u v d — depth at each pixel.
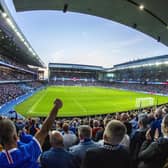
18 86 54.62
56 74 118.62
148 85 80.56
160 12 5.34
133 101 35.41
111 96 45.66
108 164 1.96
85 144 3.18
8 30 32.38
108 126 2.10
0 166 1.35
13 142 1.44
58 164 2.72
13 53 59.00
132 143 3.46
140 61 88.19
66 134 4.93
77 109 25.78
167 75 80.88
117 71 123.62
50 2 5.07
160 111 5.65
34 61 82.00
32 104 29.62
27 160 1.41
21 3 5.09
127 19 6.22
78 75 122.56
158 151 2.50
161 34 7.37
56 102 1.86
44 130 1.69
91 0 5.00
